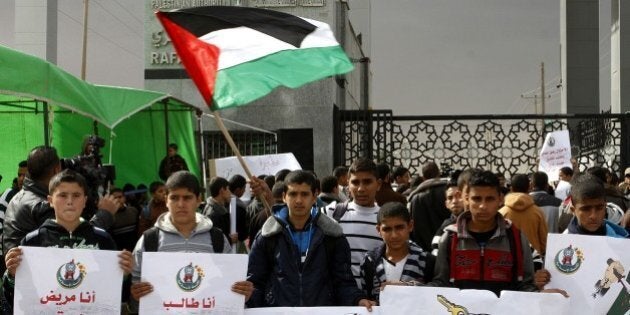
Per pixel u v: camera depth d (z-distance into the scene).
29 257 4.96
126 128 14.28
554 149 14.21
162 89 18.47
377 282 5.76
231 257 5.11
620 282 5.02
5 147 12.59
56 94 8.43
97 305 4.99
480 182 5.20
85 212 7.39
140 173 14.46
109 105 10.58
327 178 9.28
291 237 5.59
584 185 5.34
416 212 8.32
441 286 5.27
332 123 18.38
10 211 6.07
